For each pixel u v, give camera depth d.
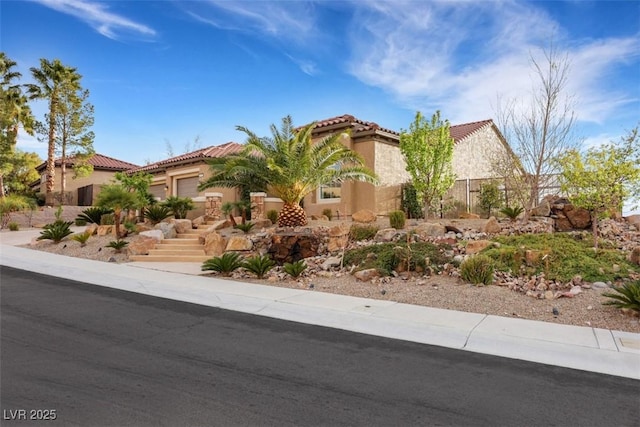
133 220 20.11
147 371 5.31
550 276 9.66
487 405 4.46
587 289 9.05
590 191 11.07
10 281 11.16
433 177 17.19
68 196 37.78
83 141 36.06
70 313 8.17
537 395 4.73
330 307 8.69
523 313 8.00
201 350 6.17
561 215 13.95
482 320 7.64
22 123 35.75
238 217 20.22
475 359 5.90
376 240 13.91
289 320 7.94
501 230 14.09
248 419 4.08
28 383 4.86
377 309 8.48
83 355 5.86
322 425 3.99
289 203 16.45
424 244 12.55
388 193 20.48
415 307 8.59
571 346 6.31
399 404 4.46
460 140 24.89
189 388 4.80
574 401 4.58
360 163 17.28
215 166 17.11
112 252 15.60
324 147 16.42
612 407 4.45
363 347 6.40
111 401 4.43
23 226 26.36
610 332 6.91
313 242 14.15
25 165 42.75
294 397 4.61
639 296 7.32
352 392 4.76
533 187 15.63
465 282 10.15
